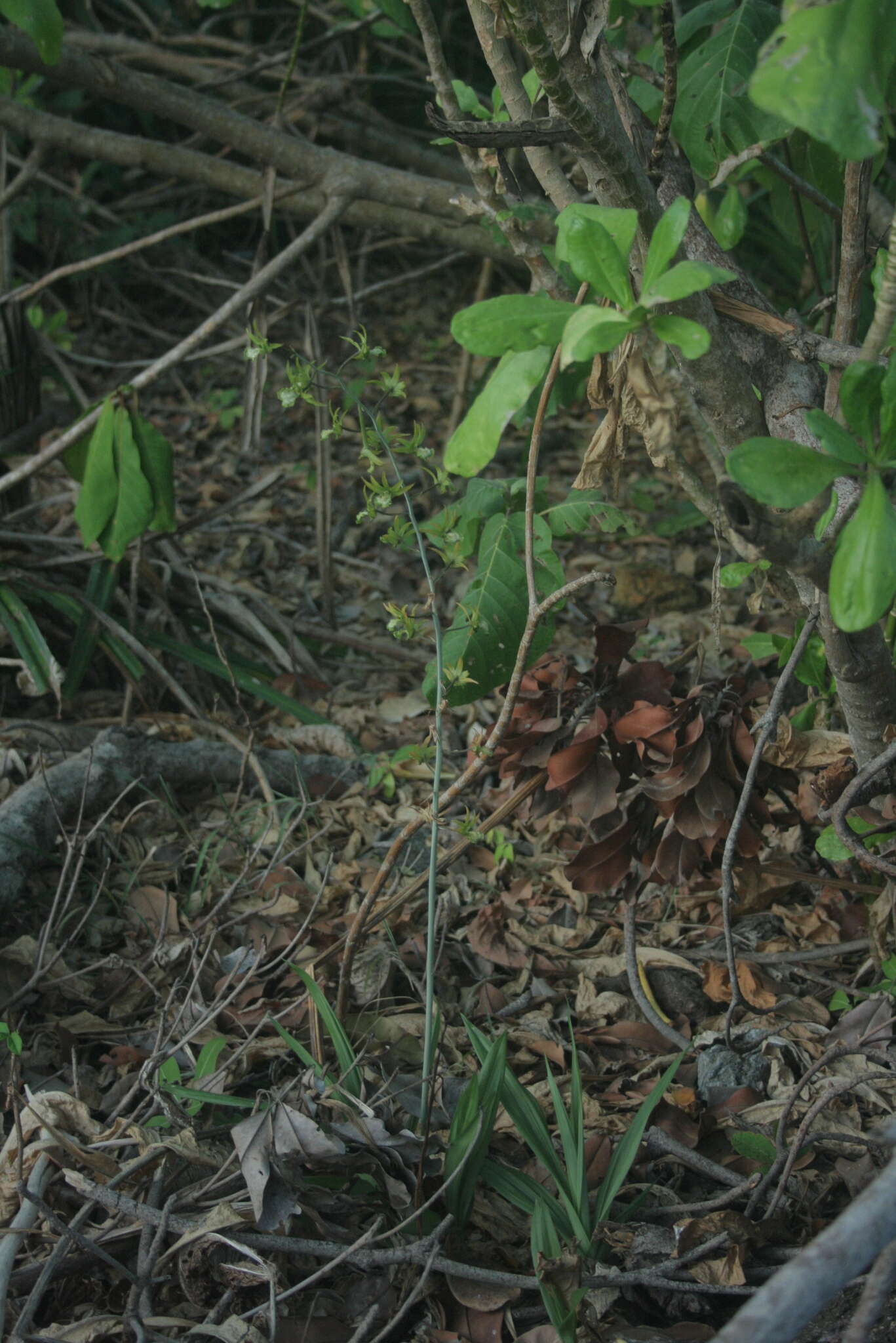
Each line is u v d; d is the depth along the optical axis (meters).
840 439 2.37
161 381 7.77
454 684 2.91
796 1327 2.11
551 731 3.08
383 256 9.75
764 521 2.48
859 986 3.31
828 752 3.10
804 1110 3.06
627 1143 2.85
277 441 7.01
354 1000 3.30
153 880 3.59
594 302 2.65
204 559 5.59
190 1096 2.89
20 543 4.31
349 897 3.57
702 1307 2.75
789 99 2.16
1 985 3.29
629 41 3.99
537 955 3.45
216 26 9.09
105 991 3.33
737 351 2.75
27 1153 2.81
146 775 3.80
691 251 2.80
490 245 4.88
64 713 4.17
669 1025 3.26
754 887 3.39
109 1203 2.73
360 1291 2.77
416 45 7.32
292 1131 2.76
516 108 2.88
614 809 3.09
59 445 3.90
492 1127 2.86
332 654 4.86
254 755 3.91
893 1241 2.23
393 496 2.91
